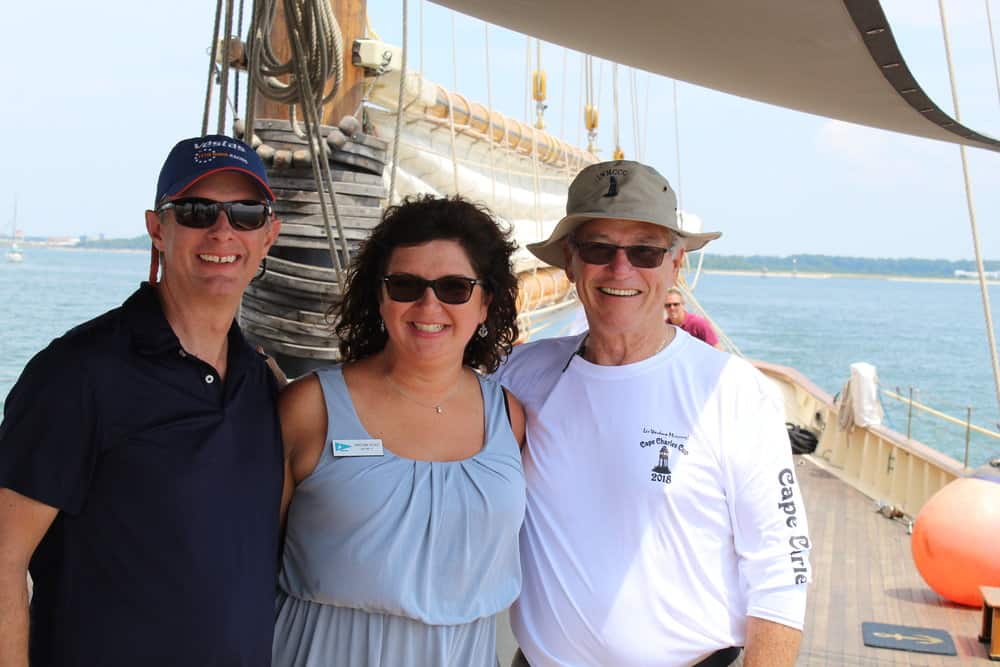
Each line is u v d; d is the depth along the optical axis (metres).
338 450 2.03
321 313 3.70
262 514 1.91
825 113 3.94
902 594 6.11
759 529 2.21
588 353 2.38
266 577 1.91
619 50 3.50
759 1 2.33
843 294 191.38
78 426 1.71
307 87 3.14
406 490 2.03
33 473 1.68
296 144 3.64
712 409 2.24
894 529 7.69
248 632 1.85
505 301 2.27
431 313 2.06
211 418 1.83
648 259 2.28
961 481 6.07
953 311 132.00
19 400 1.72
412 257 2.07
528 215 6.79
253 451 1.91
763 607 2.18
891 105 3.20
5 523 1.69
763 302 146.25
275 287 3.70
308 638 2.05
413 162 4.80
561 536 2.28
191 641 1.77
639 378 2.29
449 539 2.05
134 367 1.76
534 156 6.34
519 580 2.21
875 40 2.45
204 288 1.85
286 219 3.67
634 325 2.29
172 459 1.77
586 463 2.29
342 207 3.68
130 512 1.74
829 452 10.62
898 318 110.69
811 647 5.27
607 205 2.26
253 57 3.17
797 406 12.02
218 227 1.84
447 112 4.78
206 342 1.90
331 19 3.15
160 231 1.92
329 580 2.01
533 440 2.36
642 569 2.22
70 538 1.75
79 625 1.75
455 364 2.15
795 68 2.99
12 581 1.67
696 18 2.68
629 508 2.24
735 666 2.30
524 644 2.34
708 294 178.75
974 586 5.74
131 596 1.75
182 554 1.76
